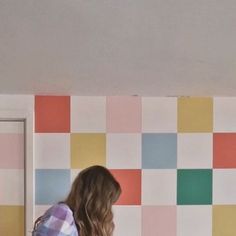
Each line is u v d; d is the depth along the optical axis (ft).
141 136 5.56
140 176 5.57
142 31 4.31
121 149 5.54
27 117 5.44
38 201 5.49
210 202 5.64
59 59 4.74
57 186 5.50
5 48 4.55
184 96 5.58
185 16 4.11
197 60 4.79
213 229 5.65
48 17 4.11
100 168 4.78
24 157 5.49
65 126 5.49
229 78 5.14
